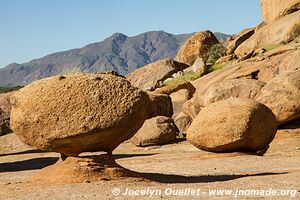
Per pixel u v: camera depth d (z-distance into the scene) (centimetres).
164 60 5725
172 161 1973
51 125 1274
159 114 3572
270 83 2683
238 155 1964
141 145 2870
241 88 2958
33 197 1112
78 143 1289
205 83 4153
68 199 1057
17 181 1523
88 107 1272
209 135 1991
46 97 1276
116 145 1340
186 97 4206
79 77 1291
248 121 1936
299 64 3359
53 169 1338
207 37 6588
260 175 1384
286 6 5362
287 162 1727
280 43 4553
